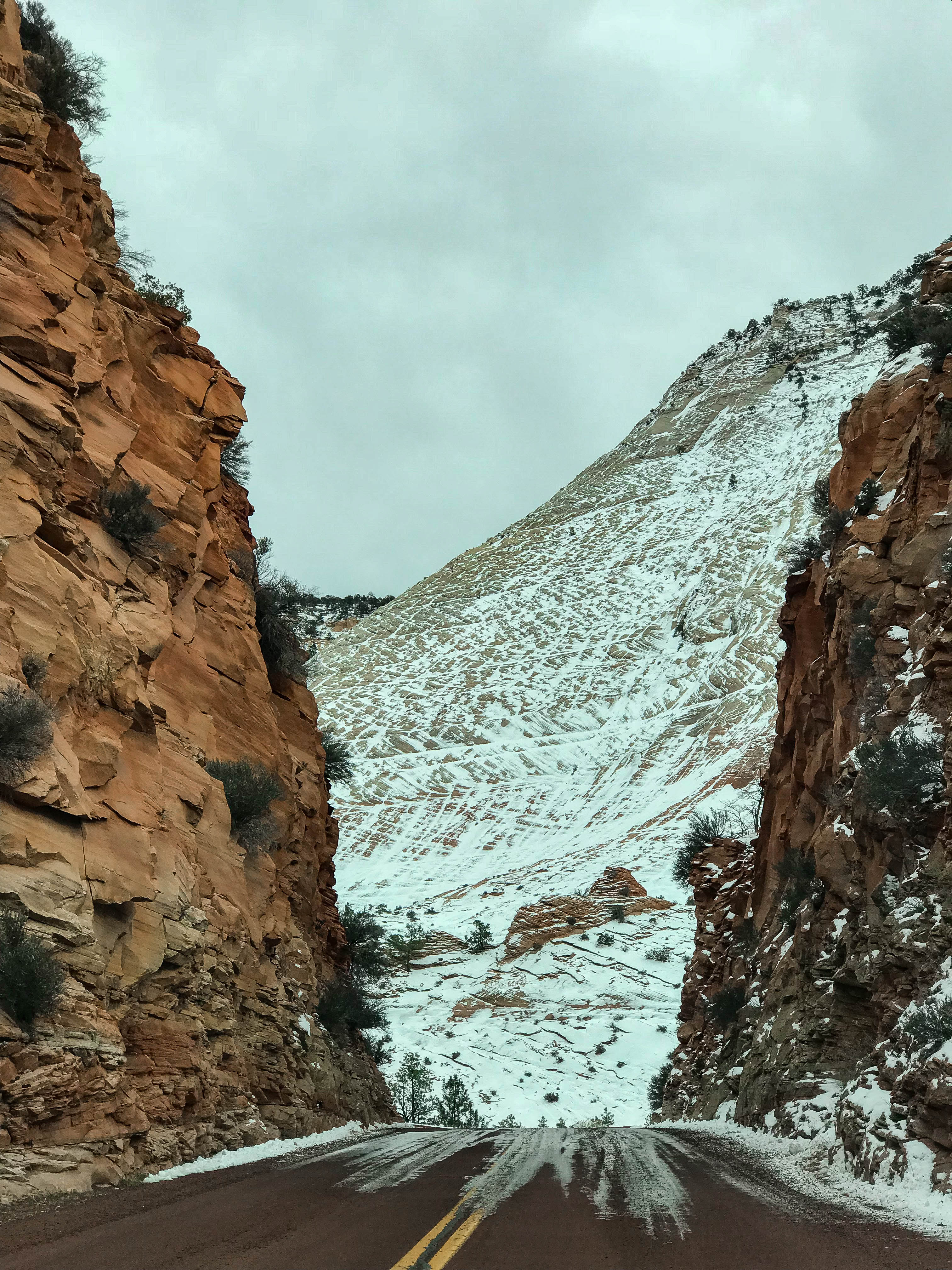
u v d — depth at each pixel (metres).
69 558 18.48
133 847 17.86
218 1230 9.73
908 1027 15.66
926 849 19.45
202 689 25.14
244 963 23.08
